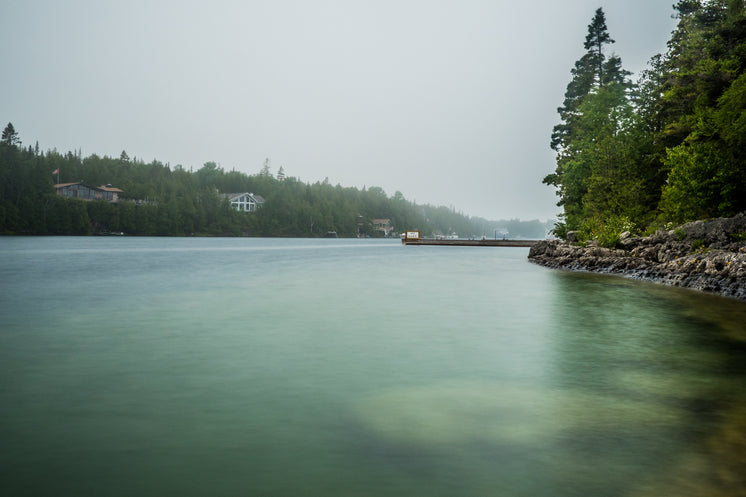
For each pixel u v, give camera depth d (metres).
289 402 7.61
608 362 10.27
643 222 48.22
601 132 58.41
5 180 140.00
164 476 5.08
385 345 11.87
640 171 53.19
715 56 42.34
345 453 5.68
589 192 54.84
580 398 7.84
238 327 14.07
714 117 37.41
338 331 13.60
